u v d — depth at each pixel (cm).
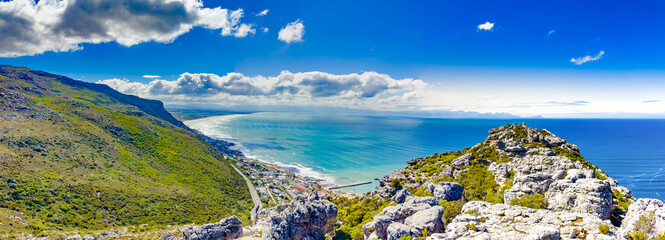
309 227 7212
